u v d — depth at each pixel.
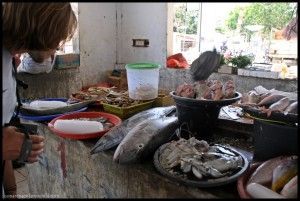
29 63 2.14
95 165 1.33
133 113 1.82
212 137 1.38
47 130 1.61
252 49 2.86
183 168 0.99
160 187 1.02
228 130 1.46
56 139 1.56
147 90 1.92
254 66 2.54
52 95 2.66
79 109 1.87
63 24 0.97
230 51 2.78
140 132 1.17
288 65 2.59
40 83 2.52
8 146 1.05
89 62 2.99
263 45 2.81
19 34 0.95
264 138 1.09
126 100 1.94
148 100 1.93
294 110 1.01
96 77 3.10
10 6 0.92
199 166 0.98
